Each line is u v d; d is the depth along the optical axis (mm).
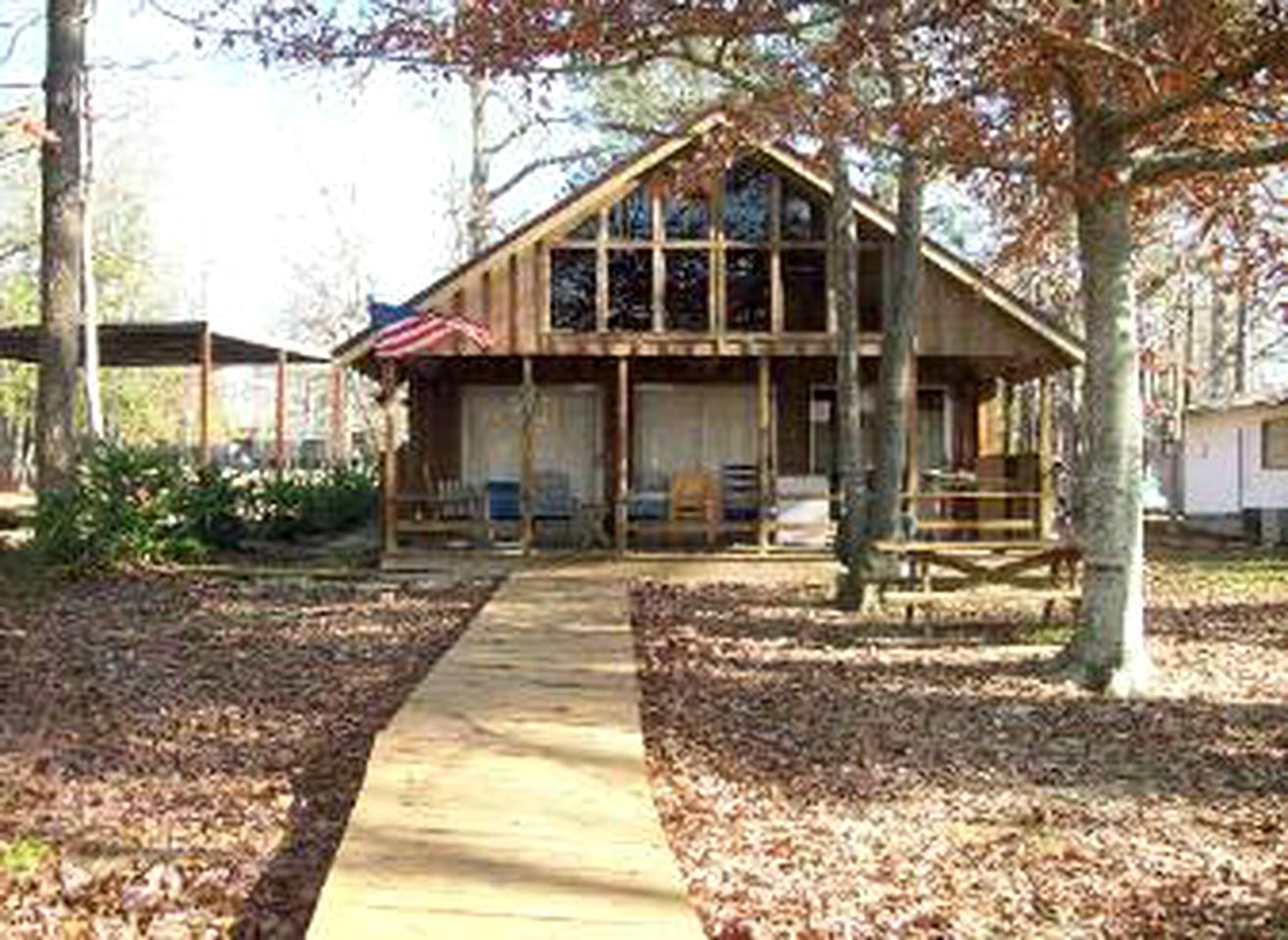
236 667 12852
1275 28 10742
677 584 19578
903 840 8031
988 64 12805
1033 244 21016
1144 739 10438
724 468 24422
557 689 10781
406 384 26047
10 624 15109
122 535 19500
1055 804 8797
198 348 27812
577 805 7465
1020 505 23953
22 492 49281
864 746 10180
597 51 12344
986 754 10000
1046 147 12867
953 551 16656
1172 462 44000
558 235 22359
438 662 12164
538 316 22312
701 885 7000
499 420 24984
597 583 19031
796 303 23078
